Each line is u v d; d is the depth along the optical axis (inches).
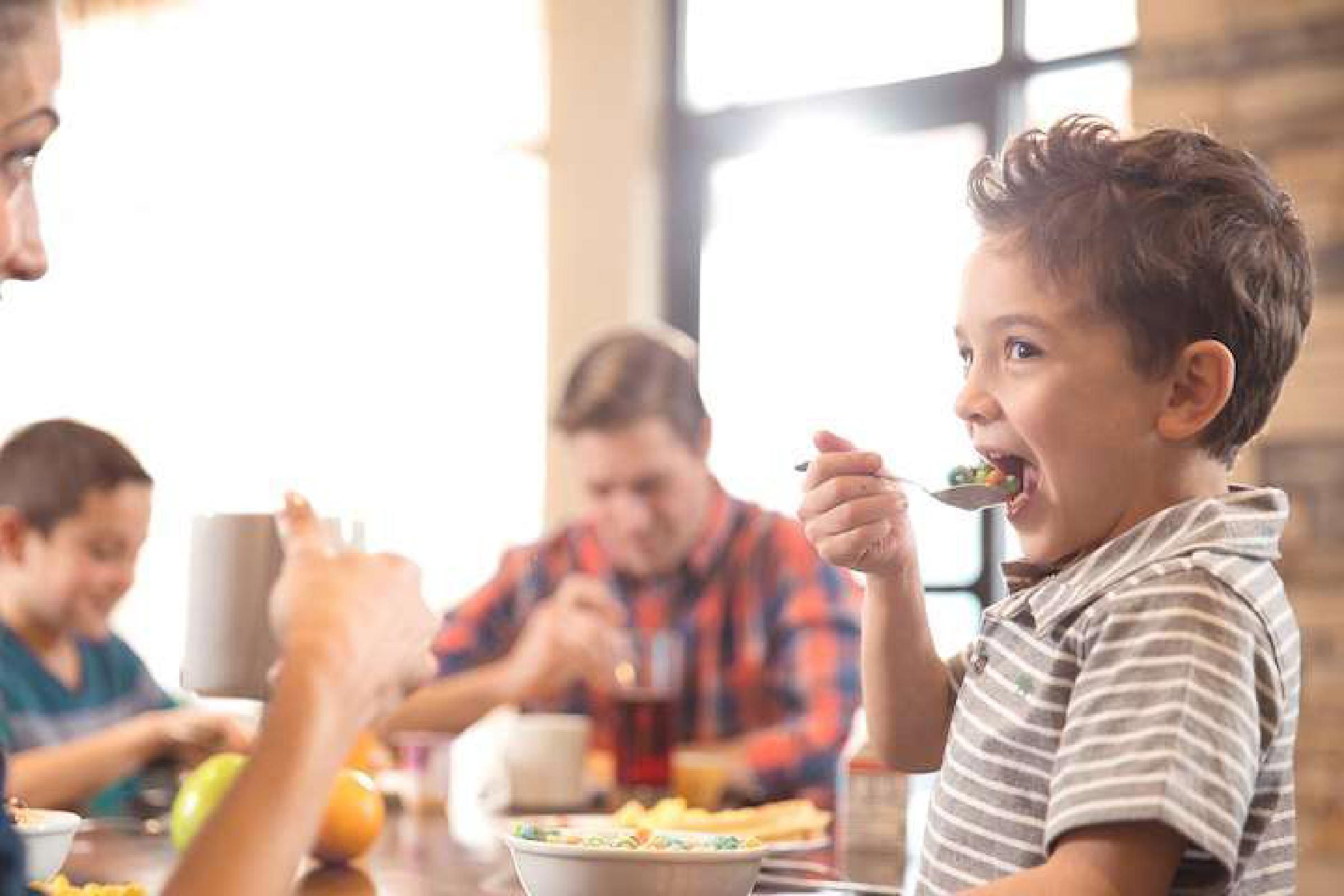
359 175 169.0
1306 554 103.8
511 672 96.7
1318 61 105.0
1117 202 39.5
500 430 160.7
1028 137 42.5
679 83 155.9
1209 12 109.2
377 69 168.2
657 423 103.3
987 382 41.2
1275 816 37.9
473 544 161.6
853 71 146.7
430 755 78.5
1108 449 39.7
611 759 88.3
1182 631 35.8
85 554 95.3
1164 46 110.9
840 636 99.8
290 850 33.9
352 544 53.6
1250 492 40.7
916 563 48.7
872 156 144.8
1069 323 39.6
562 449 155.2
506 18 161.3
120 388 177.9
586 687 106.0
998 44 137.4
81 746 80.0
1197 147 41.5
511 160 161.8
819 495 46.4
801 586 102.6
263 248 173.2
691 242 154.6
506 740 84.4
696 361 152.0
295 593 37.7
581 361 106.7
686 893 42.3
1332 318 103.4
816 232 147.8
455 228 164.2
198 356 175.3
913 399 141.5
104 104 178.2
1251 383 40.6
